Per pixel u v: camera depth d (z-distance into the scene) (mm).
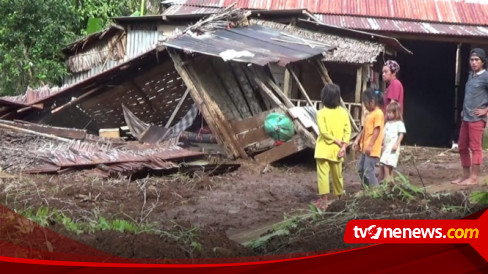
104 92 12312
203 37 11711
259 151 11008
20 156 8523
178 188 8250
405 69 18422
